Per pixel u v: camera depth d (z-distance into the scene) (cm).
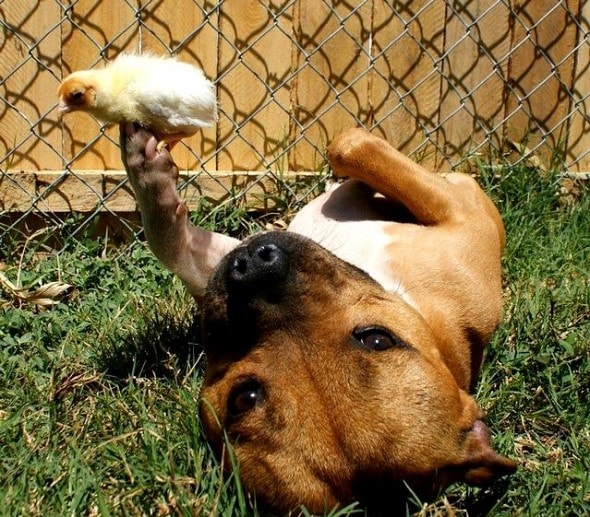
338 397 67
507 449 83
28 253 108
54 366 90
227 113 115
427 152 123
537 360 93
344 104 119
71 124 110
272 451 68
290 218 116
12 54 106
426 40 120
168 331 95
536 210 119
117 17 108
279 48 115
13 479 75
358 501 67
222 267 71
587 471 79
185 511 69
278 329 68
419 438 67
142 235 114
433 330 82
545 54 124
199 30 111
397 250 89
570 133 127
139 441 80
